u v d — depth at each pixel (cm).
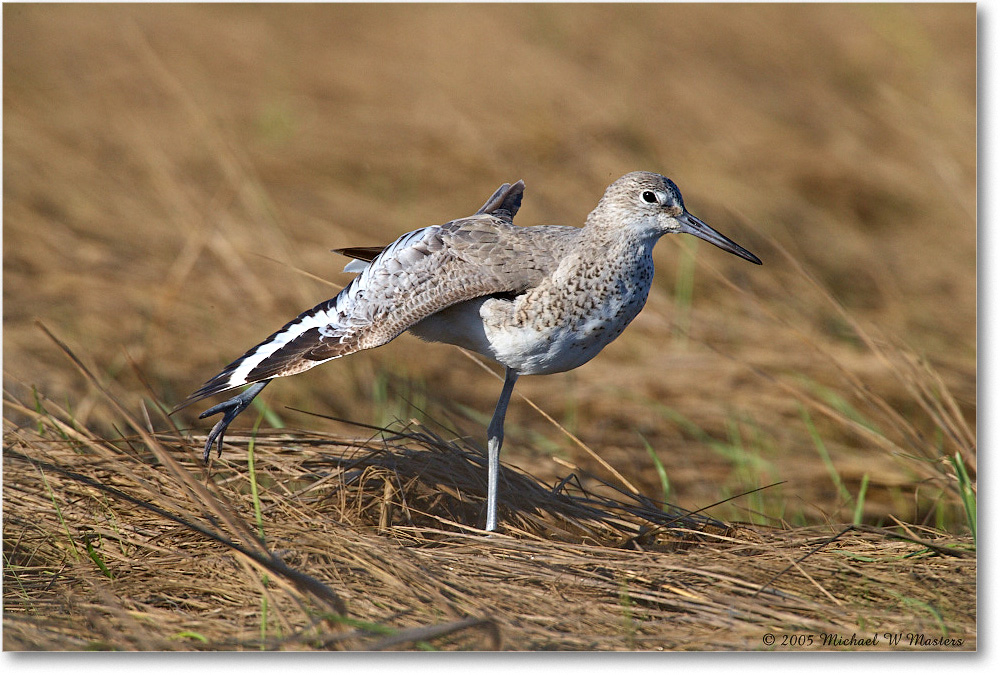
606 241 820
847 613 693
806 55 2167
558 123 1892
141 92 2030
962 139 1752
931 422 1096
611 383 1208
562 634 670
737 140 1836
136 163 1705
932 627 678
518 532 830
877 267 1459
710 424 1130
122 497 778
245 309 1314
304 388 1174
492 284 802
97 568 748
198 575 738
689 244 1397
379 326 798
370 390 1194
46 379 1125
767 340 1270
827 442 1091
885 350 1115
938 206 1639
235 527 721
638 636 671
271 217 1537
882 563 752
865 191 1697
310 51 2303
